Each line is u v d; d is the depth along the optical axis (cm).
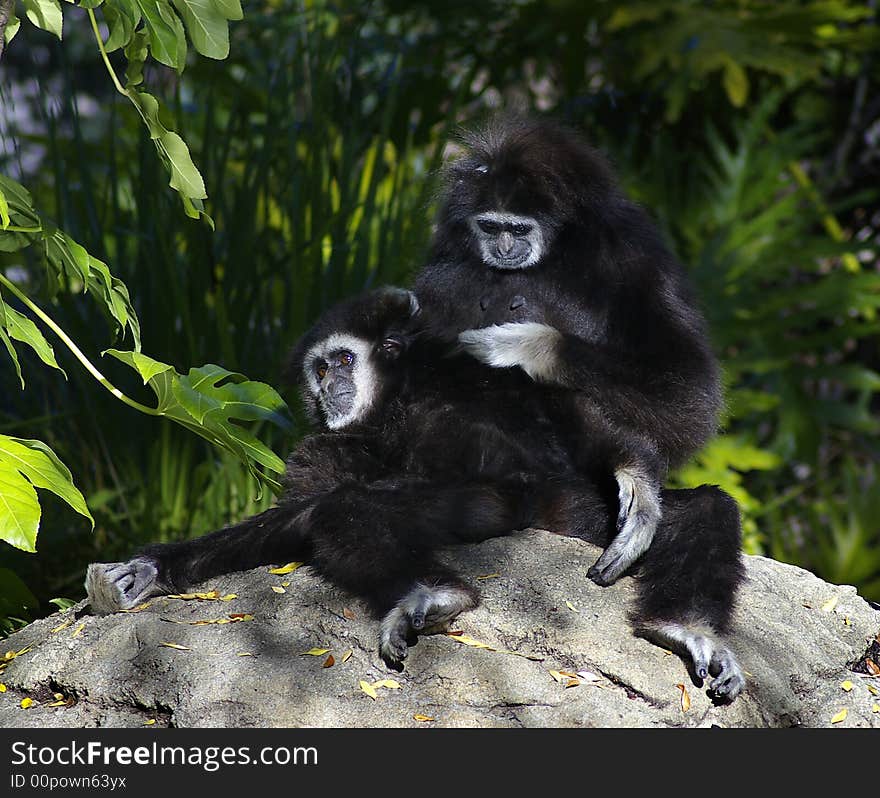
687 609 818
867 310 2056
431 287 1100
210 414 809
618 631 810
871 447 2164
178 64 797
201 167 1498
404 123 1855
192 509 1348
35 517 708
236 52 1906
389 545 842
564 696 766
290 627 823
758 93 2188
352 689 775
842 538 1878
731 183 2080
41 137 1850
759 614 884
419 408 1013
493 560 870
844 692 855
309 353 1087
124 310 822
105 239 1611
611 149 2152
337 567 845
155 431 1388
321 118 1539
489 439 972
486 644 802
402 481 960
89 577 886
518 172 1047
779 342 1980
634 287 1013
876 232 2352
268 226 1534
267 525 918
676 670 786
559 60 2125
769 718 800
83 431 1409
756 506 1870
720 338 1966
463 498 913
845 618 937
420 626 775
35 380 1459
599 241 1036
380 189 1708
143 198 1451
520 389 998
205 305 1422
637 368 973
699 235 2078
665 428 967
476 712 764
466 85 1691
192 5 793
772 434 2123
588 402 967
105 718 794
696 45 1922
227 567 921
